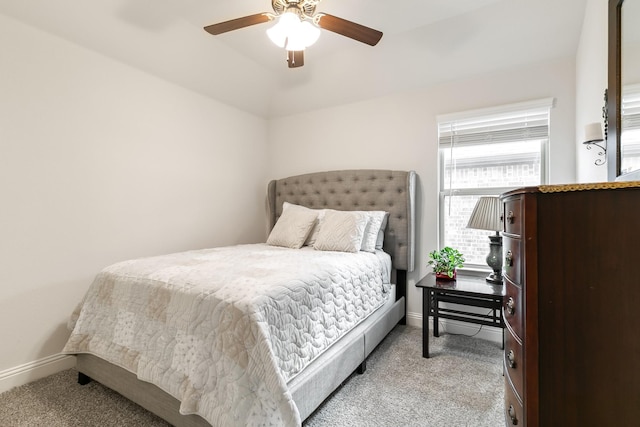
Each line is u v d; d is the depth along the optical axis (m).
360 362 2.00
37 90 2.03
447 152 2.96
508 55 2.51
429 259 2.95
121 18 2.23
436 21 2.41
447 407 1.70
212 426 1.18
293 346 1.40
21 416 1.63
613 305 0.85
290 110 3.76
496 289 2.18
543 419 0.93
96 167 2.34
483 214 2.34
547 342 0.92
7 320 1.92
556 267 0.91
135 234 2.59
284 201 3.69
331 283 1.80
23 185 1.98
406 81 2.98
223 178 3.39
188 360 1.31
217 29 1.91
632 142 1.18
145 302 1.55
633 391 0.83
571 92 2.38
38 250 2.05
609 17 1.36
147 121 2.67
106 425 1.56
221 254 2.27
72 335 1.79
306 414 1.43
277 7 1.90
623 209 0.84
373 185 3.12
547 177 2.54
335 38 2.68
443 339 2.64
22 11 1.92
